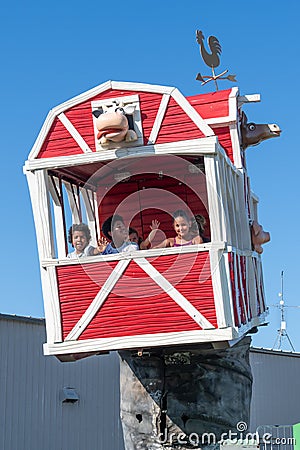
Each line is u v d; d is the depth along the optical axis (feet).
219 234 30.22
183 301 30.19
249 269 36.78
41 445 64.18
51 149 31.83
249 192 40.50
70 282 31.17
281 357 88.48
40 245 31.42
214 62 40.93
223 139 36.83
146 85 31.22
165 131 31.01
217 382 36.70
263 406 84.94
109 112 30.78
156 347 33.27
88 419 68.54
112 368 71.67
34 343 65.16
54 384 66.23
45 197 31.65
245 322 34.01
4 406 61.67
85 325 30.86
